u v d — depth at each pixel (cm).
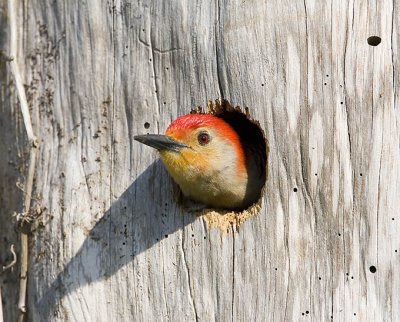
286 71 1201
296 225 1175
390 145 1169
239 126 1348
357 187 1166
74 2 1306
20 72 1342
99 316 1225
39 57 1332
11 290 1334
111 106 1272
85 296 1234
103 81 1279
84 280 1240
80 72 1291
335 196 1169
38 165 1302
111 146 1265
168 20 1254
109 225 1246
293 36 1203
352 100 1182
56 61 1313
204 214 1218
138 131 1256
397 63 1183
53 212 1276
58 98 1304
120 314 1220
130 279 1223
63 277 1251
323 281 1158
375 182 1163
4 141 1362
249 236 1187
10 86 1356
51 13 1328
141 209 1240
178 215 1223
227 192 1281
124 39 1274
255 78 1209
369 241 1154
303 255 1167
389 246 1151
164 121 1252
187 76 1243
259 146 1352
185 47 1244
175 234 1216
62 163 1285
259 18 1214
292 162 1185
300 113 1191
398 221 1152
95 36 1287
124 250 1234
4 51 1355
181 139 1220
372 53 1189
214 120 1250
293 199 1181
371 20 1196
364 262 1153
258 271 1178
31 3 1352
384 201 1158
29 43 1345
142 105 1258
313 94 1191
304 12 1205
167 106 1251
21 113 1328
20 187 1312
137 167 1253
